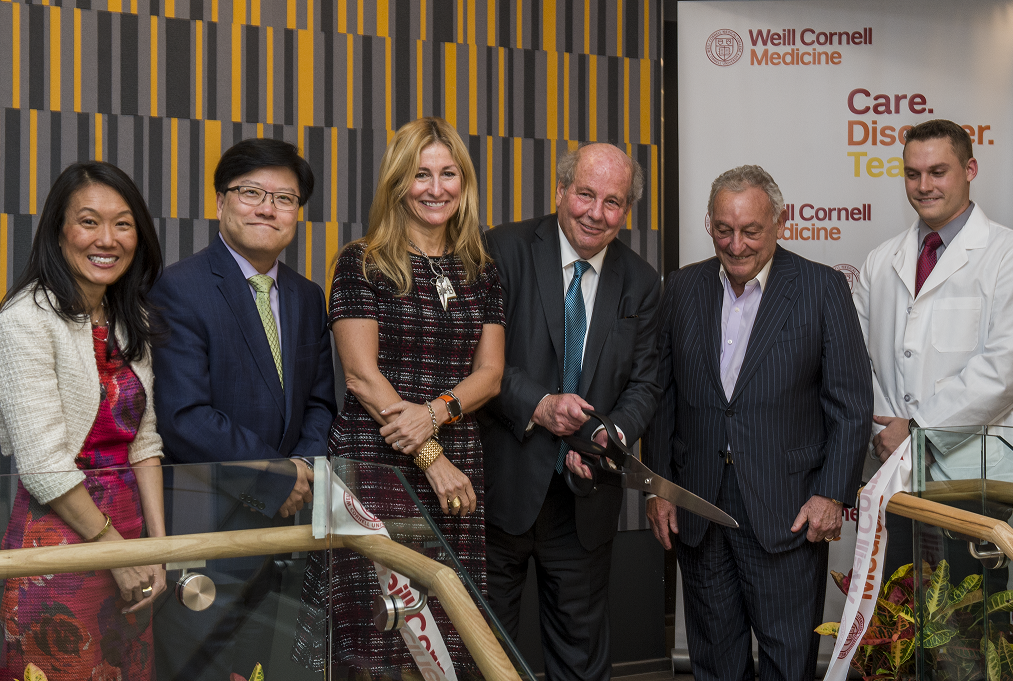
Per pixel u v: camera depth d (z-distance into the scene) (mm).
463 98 3113
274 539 1131
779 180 3205
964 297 2674
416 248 1961
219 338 1850
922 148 2699
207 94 2883
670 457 2514
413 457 1873
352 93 3012
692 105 3209
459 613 1015
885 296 2857
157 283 1846
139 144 2832
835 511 2273
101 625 1102
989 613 1594
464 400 1894
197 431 1775
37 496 1083
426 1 3064
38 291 1582
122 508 1102
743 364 2314
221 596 1128
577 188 2072
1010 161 3172
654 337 2301
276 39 2938
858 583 2045
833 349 2291
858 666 2691
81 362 1604
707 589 2400
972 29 3150
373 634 1103
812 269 2346
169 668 1123
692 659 2479
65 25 2752
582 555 2227
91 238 1599
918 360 2725
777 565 2289
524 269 2188
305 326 2018
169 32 2842
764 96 3193
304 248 2996
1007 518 1581
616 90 3248
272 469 1133
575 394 2092
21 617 1078
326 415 2059
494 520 2180
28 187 2744
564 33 3193
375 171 3043
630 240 3277
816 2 3172
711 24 3195
